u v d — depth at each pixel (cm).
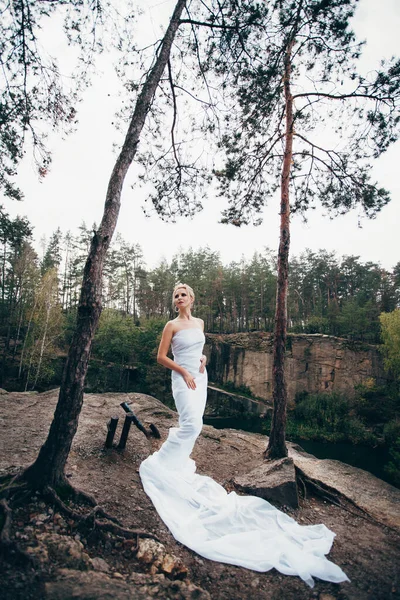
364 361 2966
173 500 328
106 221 330
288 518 332
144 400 734
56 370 3073
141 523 288
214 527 298
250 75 577
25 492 265
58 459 280
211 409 3219
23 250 3117
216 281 4738
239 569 253
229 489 405
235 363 3544
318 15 527
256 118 674
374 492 434
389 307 4628
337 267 5350
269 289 4741
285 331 566
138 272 5191
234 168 736
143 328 4122
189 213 665
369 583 250
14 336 3594
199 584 230
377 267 5378
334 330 4231
